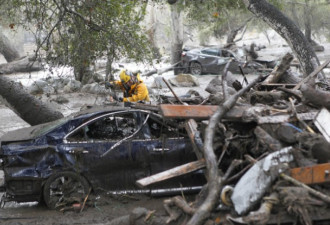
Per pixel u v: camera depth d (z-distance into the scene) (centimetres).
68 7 1158
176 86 2234
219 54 2647
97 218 715
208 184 557
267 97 816
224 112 650
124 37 1173
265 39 5259
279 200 523
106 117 771
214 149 660
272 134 620
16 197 749
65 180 753
